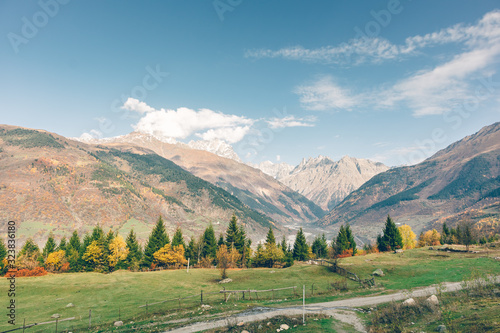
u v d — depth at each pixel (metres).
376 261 71.38
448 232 119.69
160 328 31.03
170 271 73.44
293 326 28.11
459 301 28.33
